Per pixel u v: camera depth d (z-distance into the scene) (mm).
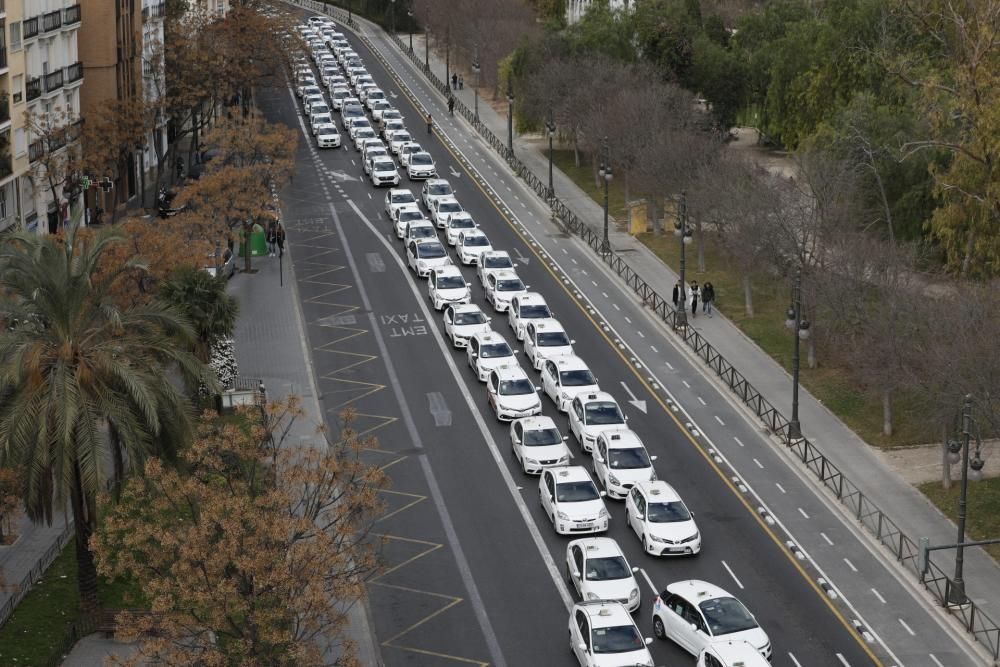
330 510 94375
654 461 117500
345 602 93750
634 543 102438
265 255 179625
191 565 75125
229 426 86062
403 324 153875
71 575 96688
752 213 149250
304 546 75188
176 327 90938
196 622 74125
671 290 165875
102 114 177500
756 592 95438
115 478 92375
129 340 87188
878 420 126375
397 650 88312
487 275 161625
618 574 92375
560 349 138000
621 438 112250
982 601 94812
